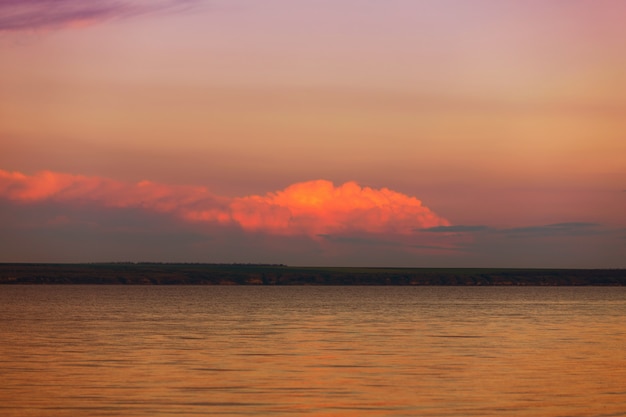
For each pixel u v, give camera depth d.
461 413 33.44
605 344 63.66
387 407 34.62
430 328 82.88
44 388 39.28
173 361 50.62
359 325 87.94
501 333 75.81
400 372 45.38
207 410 33.84
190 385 40.34
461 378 43.03
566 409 34.28
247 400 36.16
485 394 37.94
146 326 84.94
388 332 76.81
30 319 97.50
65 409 34.06
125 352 56.25
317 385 40.50
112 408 34.25
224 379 42.44
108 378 42.69
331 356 53.72
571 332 77.62
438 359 52.06
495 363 49.81
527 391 38.75
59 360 51.09
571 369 46.88
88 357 52.88
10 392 38.06
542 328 83.69
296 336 71.31
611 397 37.16
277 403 35.44
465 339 68.31
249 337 70.00
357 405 35.09
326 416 32.78
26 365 48.34
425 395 37.62
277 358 52.50
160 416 32.66
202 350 57.81
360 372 45.28
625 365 48.91
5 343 63.19
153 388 39.38
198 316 106.81
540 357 53.47
